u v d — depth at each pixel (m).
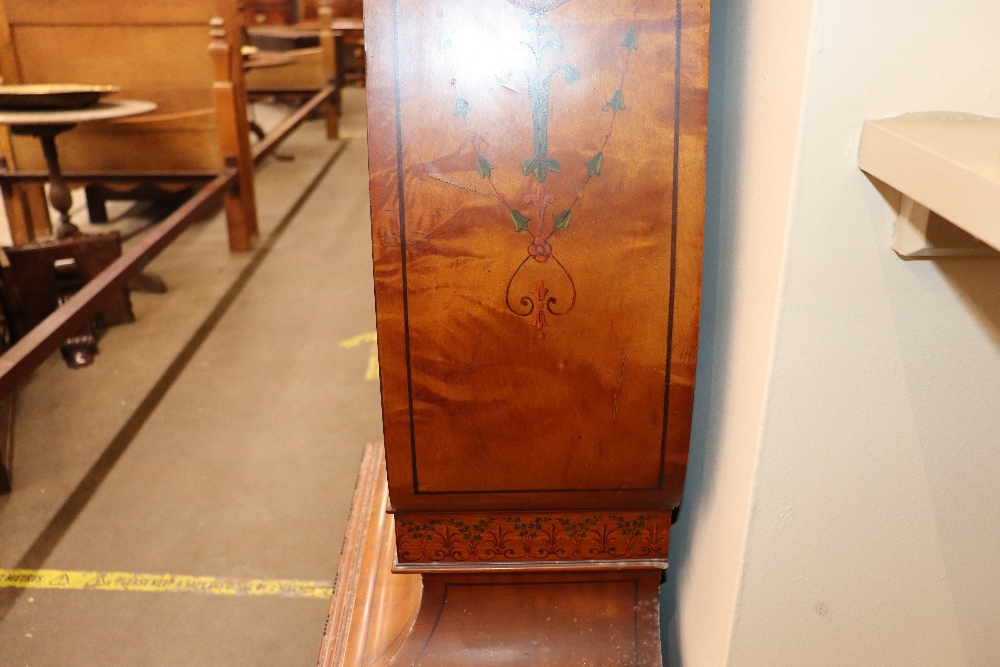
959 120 0.70
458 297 0.91
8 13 3.62
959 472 0.85
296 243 4.18
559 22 0.85
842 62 0.69
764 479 0.84
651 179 0.88
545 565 1.08
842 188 0.73
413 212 0.89
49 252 2.81
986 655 0.94
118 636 1.58
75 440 2.31
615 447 0.98
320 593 1.71
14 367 1.80
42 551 1.83
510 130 0.87
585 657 1.11
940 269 0.76
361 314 3.27
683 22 0.85
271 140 4.36
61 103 3.15
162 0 3.65
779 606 0.90
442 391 0.95
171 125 3.83
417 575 1.31
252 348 2.94
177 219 2.95
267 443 2.31
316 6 9.62
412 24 0.85
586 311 0.92
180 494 2.06
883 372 0.80
